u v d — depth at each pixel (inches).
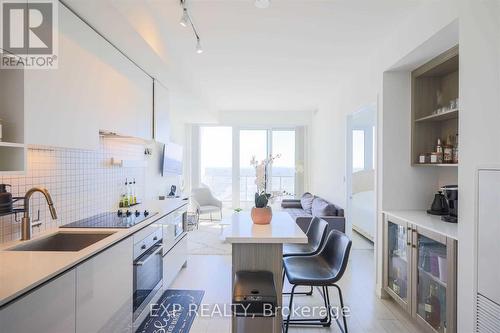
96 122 82.2
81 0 66.4
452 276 70.8
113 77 92.0
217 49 123.9
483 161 62.0
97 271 61.7
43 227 76.7
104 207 109.6
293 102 234.7
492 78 60.1
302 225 166.7
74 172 90.5
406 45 95.7
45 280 46.2
